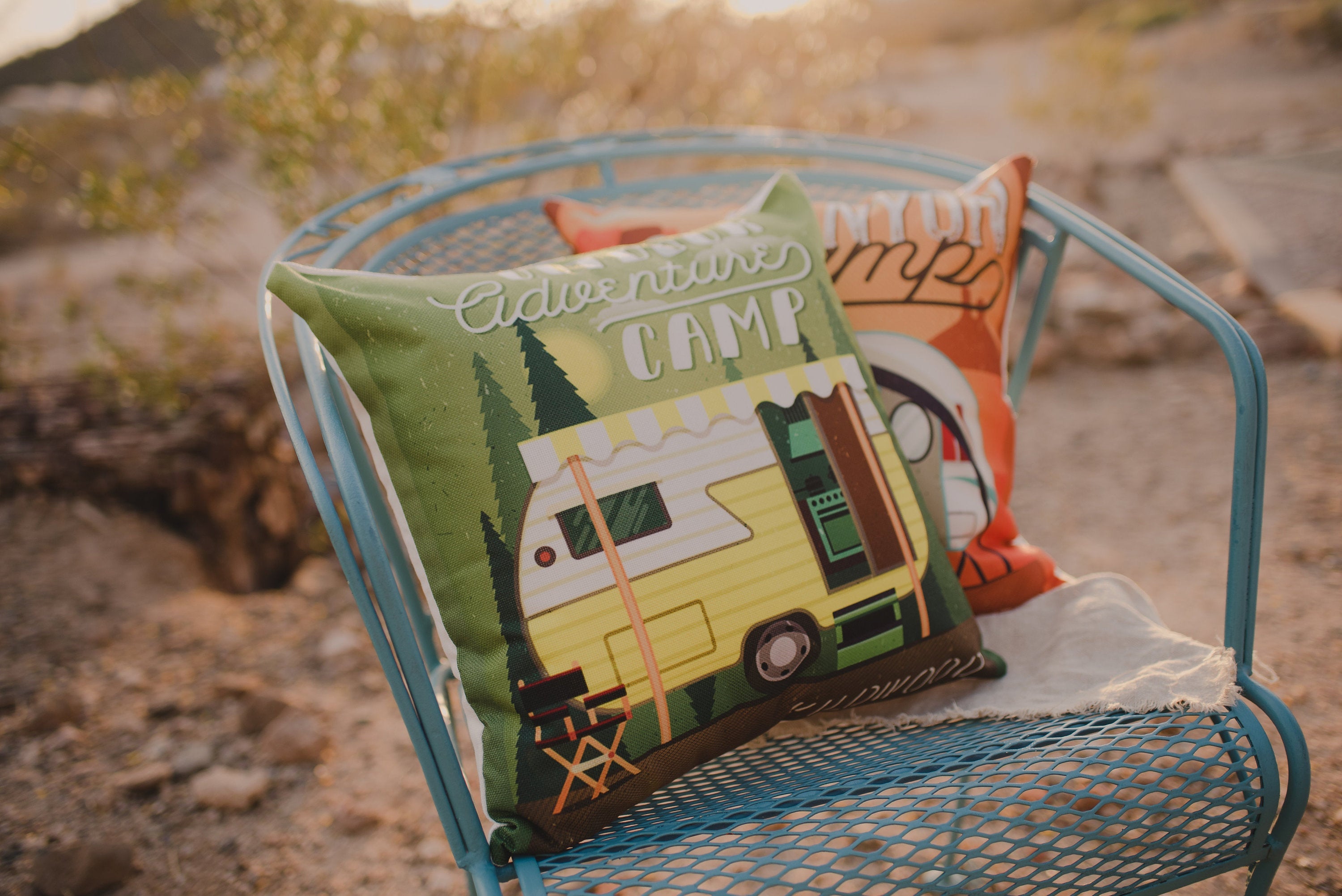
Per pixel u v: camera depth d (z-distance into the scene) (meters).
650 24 3.05
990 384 1.11
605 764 0.78
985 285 1.12
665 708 0.79
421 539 0.81
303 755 1.71
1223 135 6.41
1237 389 0.86
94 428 2.75
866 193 1.49
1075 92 5.89
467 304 0.84
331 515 0.77
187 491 2.59
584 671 0.78
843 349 0.97
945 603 0.92
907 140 7.45
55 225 7.29
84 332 3.81
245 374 3.09
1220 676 0.84
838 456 0.91
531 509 0.79
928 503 1.06
